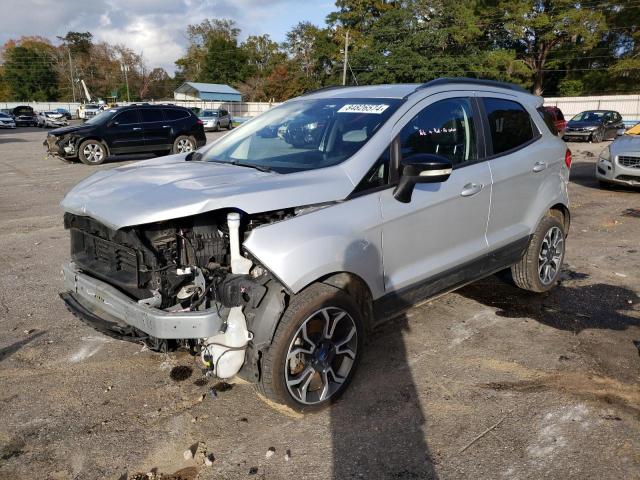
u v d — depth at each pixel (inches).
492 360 151.4
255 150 155.2
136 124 652.1
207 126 1349.7
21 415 126.7
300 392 122.6
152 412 128.0
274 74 2513.5
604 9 1766.7
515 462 109.9
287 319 116.8
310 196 121.7
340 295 123.0
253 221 119.4
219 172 135.2
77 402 132.0
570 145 895.1
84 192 133.3
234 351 117.6
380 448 114.6
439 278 150.9
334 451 113.8
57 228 305.1
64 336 167.0
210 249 119.6
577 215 337.1
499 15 1791.3
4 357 153.9
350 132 142.4
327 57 2183.8
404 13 1800.0
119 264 127.6
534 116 188.2
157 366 149.1
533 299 195.9
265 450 114.3
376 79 1808.6
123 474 107.9
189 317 112.0
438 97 154.3
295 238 115.6
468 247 160.4
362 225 127.1
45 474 107.8
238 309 117.0
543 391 135.8
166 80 3671.3
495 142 169.3
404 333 168.2
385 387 137.8
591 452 112.6
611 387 137.3
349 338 129.0
